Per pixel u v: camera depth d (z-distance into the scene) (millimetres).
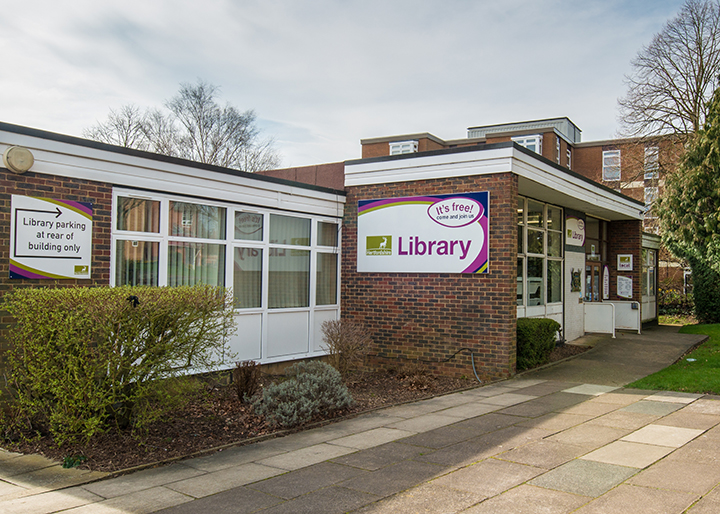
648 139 27625
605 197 15539
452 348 11078
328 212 12312
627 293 19000
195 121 35875
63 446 6113
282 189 11219
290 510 4457
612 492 4645
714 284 20312
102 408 6074
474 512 4309
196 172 9602
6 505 4598
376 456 5930
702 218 16656
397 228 11859
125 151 8555
